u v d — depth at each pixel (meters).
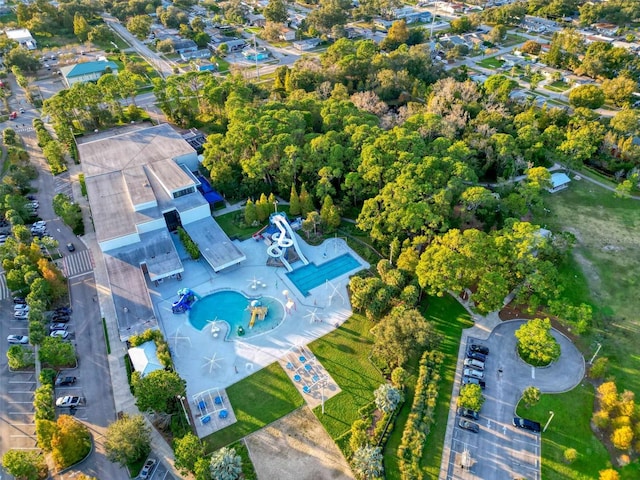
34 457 81.12
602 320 110.25
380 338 98.19
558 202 150.12
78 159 168.50
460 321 110.50
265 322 111.38
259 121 151.38
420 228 119.12
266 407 93.06
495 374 98.81
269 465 83.44
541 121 180.25
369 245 133.38
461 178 129.75
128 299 111.06
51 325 109.44
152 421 91.06
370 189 136.50
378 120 164.88
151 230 130.25
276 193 154.00
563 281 119.62
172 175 142.88
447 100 182.38
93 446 87.06
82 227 137.00
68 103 176.12
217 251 126.69
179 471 82.75
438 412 91.81
